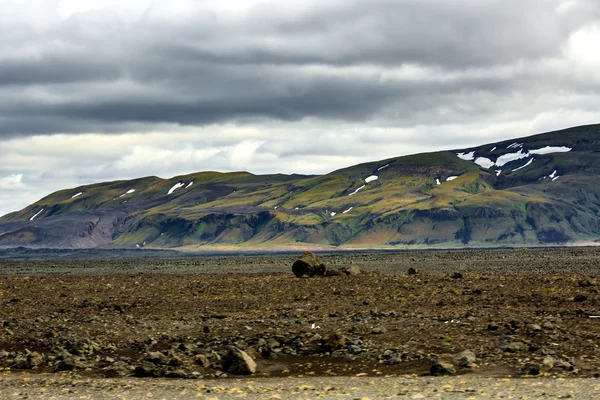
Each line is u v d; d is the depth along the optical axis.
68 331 162.00
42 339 156.50
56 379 123.19
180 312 197.62
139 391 109.94
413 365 123.56
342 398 98.25
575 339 133.12
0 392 111.44
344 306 195.25
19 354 145.75
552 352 125.00
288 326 160.50
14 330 167.12
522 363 119.56
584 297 184.88
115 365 132.38
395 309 186.25
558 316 160.00
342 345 137.62
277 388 109.56
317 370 125.44
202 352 140.25
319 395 101.50
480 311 174.38
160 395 105.94
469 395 96.56
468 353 123.75
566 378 109.06
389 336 143.88
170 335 156.25
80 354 143.00
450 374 115.81
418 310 182.12
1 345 153.62
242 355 127.06
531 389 99.75
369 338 143.75
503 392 98.00
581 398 91.75
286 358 135.00
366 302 199.75
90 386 116.00
